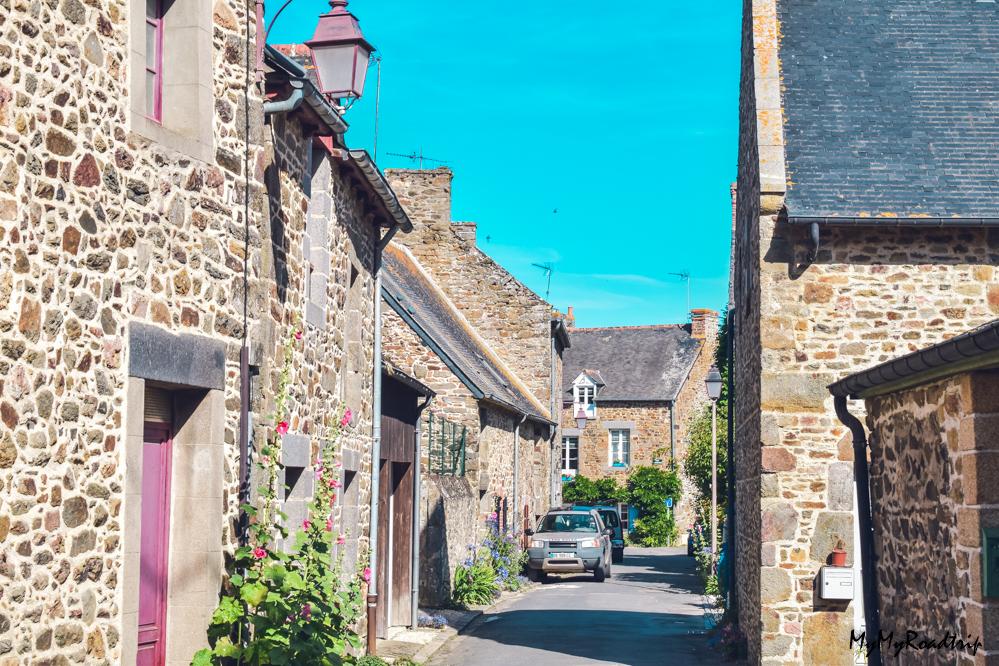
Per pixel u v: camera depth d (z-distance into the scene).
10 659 5.38
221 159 7.79
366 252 13.77
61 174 5.91
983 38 14.35
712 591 23.45
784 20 14.50
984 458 6.40
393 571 16.98
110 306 6.32
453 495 20.02
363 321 13.51
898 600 8.48
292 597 7.96
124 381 6.42
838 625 12.11
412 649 14.55
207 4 7.62
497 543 24.23
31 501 5.57
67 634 5.82
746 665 13.63
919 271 12.40
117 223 6.43
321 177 11.25
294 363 9.99
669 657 14.19
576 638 16.02
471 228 34.38
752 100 13.90
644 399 49.47
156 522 7.33
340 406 11.84
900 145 13.03
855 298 12.41
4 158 5.45
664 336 53.16
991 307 12.32
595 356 52.72
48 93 5.82
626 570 32.81
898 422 8.36
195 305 7.34
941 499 7.15
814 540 12.20
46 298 5.75
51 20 5.87
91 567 6.04
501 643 15.50
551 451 35.38
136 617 6.43
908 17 14.59
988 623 6.24
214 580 7.44
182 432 7.52
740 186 15.90
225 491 7.71
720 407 30.61
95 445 6.12
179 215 7.16
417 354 22.20
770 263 12.48
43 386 5.70
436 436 20.12
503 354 32.81
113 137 6.43
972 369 6.44
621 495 48.28
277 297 9.45
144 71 6.82
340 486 11.84
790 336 12.41
